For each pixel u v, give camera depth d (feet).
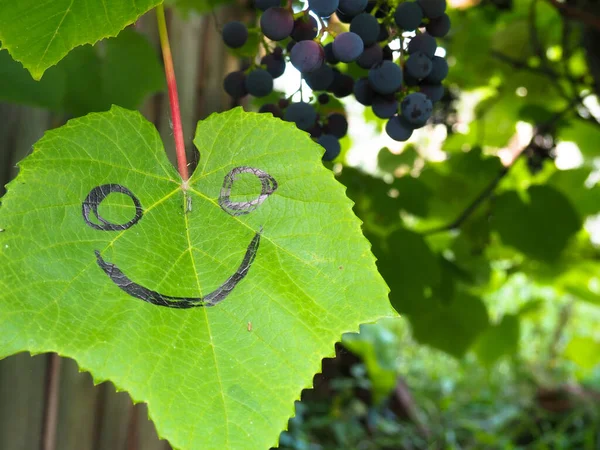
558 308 7.22
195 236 1.08
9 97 1.88
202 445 0.95
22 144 2.25
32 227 1.01
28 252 1.00
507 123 3.32
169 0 2.40
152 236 1.07
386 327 7.38
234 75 1.55
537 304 3.89
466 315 2.95
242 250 1.08
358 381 5.41
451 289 2.77
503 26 3.26
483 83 3.08
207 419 0.96
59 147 1.07
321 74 1.39
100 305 1.00
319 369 1.02
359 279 1.05
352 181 2.58
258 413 0.98
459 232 3.01
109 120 1.11
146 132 1.13
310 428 5.24
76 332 0.97
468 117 3.56
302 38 1.33
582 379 6.59
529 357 7.11
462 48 2.94
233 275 1.06
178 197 1.11
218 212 1.10
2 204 1.01
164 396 0.96
